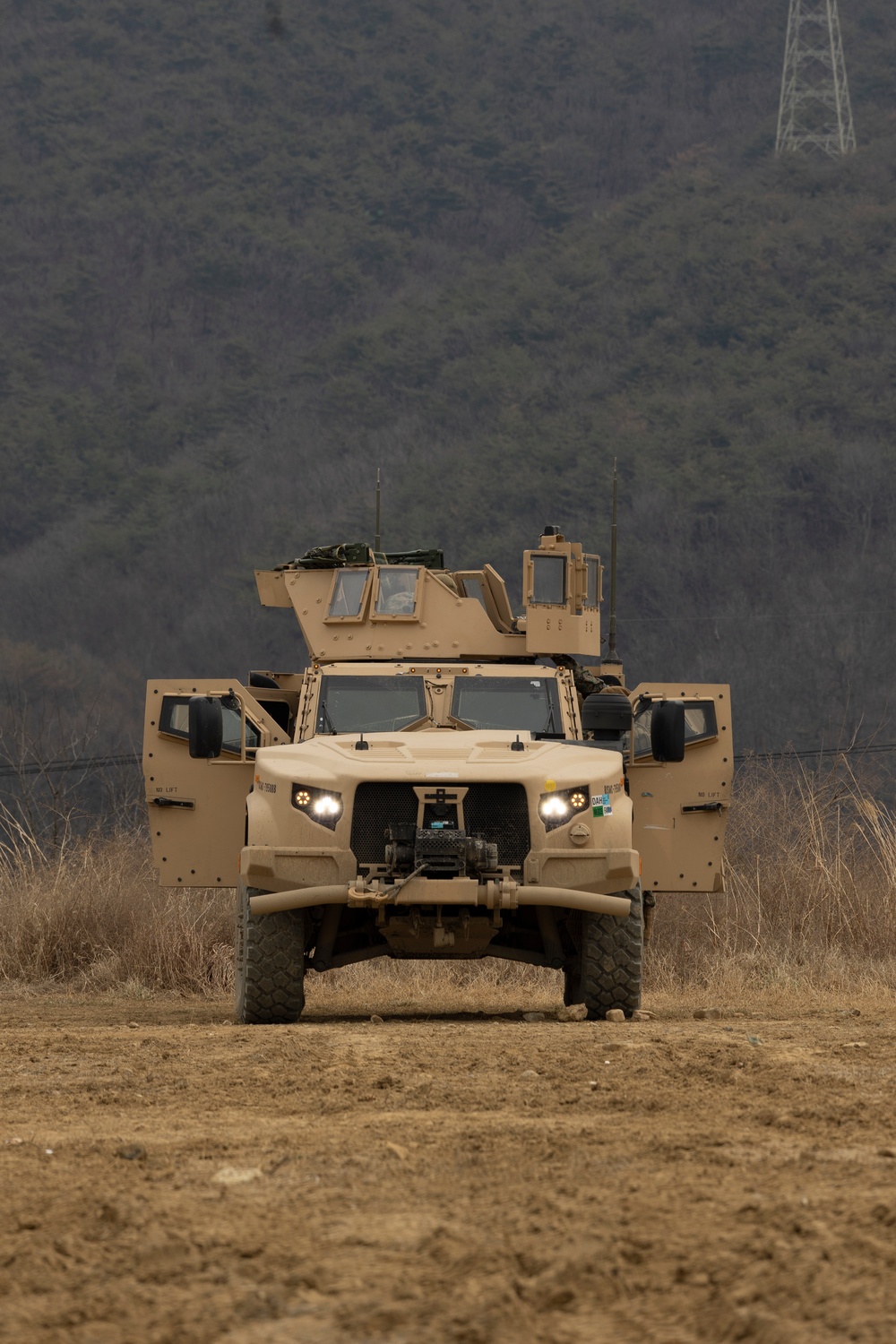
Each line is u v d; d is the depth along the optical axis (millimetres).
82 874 57969
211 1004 47688
